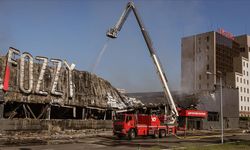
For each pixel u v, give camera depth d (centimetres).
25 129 3972
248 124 9050
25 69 4172
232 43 12612
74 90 4934
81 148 2775
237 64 12256
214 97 7775
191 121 6831
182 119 6531
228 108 8331
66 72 4800
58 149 2662
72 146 2947
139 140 3772
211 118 7662
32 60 4231
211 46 11588
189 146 3012
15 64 4022
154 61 4659
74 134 4256
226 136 4944
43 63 4388
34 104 4444
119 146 3000
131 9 4681
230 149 2752
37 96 4303
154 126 4178
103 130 5088
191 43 12156
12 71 4016
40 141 3312
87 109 5291
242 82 11981
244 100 11988
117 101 5888
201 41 11894
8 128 3784
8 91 3925
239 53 12975
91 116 5456
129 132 3900
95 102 5331
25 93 4138
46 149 2644
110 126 5406
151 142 3484
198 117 6719
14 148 2672
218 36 11800
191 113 6391
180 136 4575
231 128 8219
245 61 12375
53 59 4575
